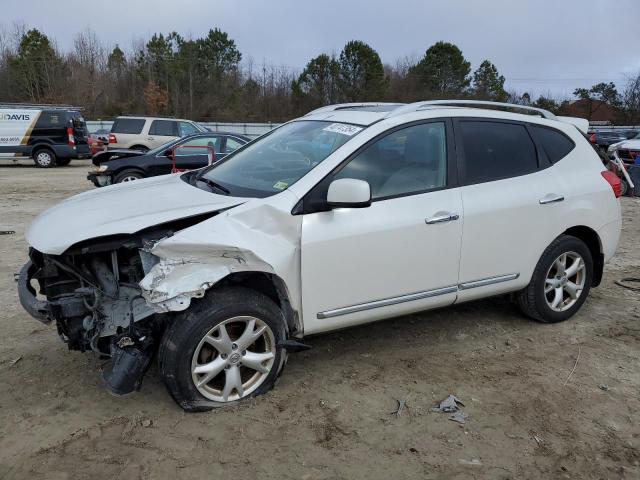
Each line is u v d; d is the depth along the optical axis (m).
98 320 3.23
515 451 3.05
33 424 3.19
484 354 4.19
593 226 4.66
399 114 3.90
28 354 4.04
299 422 3.26
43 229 3.33
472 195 3.98
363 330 4.57
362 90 56.06
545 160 4.45
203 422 3.23
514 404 3.51
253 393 3.44
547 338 4.48
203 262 3.11
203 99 58.91
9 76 55.12
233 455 2.96
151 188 4.01
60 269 3.29
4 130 19.47
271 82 60.56
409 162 3.82
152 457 2.92
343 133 3.84
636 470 2.92
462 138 4.07
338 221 3.47
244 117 56.53
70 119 20.03
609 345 4.37
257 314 3.29
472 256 4.01
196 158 11.97
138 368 3.13
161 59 59.97
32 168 19.69
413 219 3.70
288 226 3.34
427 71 63.03
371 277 3.63
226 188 3.76
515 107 4.54
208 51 61.66
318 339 4.39
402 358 4.10
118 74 60.44
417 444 3.09
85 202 3.71
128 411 3.34
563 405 3.50
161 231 3.21
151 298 2.99
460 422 3.30
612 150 13.80
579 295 4.77
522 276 4.34
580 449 3.08
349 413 3.37
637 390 3.70
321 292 3.49
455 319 4.83
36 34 56.12
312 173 3.50
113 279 3.30
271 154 4.13
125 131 19.05
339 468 2.88
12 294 5.27
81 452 2.95
